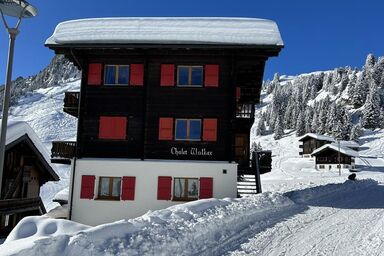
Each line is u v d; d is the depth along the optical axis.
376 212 15.60
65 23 22.22
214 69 20.67
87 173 20.41
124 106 20.88
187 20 22.02
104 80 21.25
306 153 96.50
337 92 179.00
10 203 19.80
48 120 133.88
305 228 12.46
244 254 9.34
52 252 6.86
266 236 11.20
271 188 32.22
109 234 8.44
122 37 20.52
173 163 20.11
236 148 23.86
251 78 23.92
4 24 8.30
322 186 24.70
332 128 124.19
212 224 11.17
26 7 8.45
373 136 114.69
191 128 20.53
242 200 15.89
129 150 20.58
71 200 20.14
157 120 20.64
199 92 20.59
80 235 7.61
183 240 9.47
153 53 20.83
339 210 16.17
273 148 122.31
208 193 19.77
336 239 11.01
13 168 22.02
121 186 20.11
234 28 21.09
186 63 20.89
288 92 198.25
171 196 19.84
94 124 20.91
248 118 21.45
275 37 20.25
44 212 24.67
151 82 20.91
